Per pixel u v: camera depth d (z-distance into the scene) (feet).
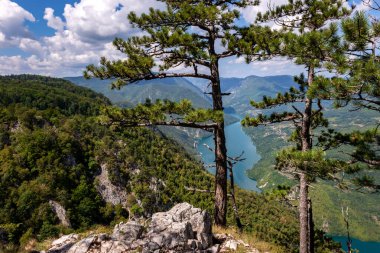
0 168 307.37
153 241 32.48
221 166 43.09
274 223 310.45
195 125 40.45
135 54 39.75
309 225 46.39
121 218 342.85
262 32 39.96
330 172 29.45
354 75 24.11
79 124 429.38
